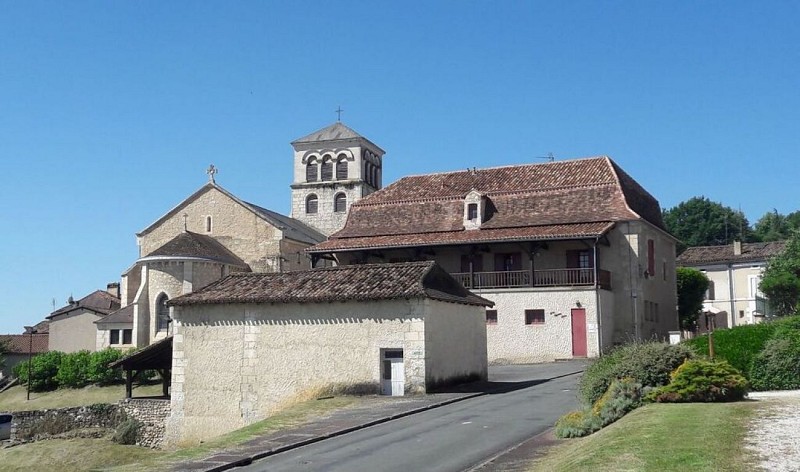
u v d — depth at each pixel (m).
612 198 42.53
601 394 17.84
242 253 56.91
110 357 45.19
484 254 43.78
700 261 59.31
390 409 21.50
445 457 14.97
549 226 42.06
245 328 26.52
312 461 15.51
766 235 86.56
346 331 25.11
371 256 45.69
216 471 15.25
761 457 10.70
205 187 58.34
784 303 40.75
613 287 41.53
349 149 66.06
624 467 10.99
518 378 30.56
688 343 21.45
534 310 40.34
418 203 47.00
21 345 67.12
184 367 27.20
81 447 30.16
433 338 25.00
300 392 25.41
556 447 14.95
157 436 29.78
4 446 34.25
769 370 20.19
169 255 50.50
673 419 14.07
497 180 47.06
